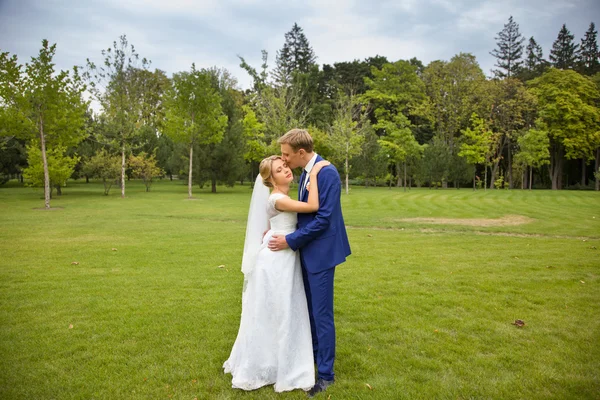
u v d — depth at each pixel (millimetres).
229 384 2861
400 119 37812
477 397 2676
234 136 31266
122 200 22891
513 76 47688
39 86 17891
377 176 39438
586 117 37844
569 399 2643
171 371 3029
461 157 39156
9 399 2633
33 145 23859
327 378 2859
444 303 4598
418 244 8719
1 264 6645
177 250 7945
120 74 25531
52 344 3488
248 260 2992
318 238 2881
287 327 2855
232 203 20938
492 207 17594
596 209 16578
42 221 13023
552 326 3910
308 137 2951
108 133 26688
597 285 5336
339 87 47000
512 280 5578
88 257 7238
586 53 46094
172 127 25234
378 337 3662
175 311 4344
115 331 3789
